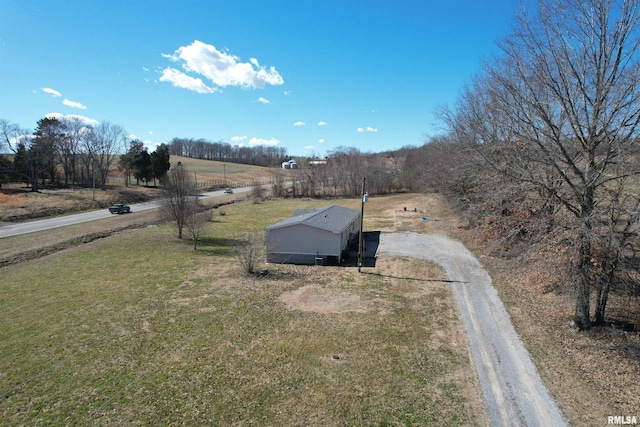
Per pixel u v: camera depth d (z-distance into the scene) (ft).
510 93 51.70
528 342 39.86
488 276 63.31
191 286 59.98
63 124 189.57
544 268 48.19
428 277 63.52
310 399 30.81
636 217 34.96
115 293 56.65
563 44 37.86
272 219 130.62
